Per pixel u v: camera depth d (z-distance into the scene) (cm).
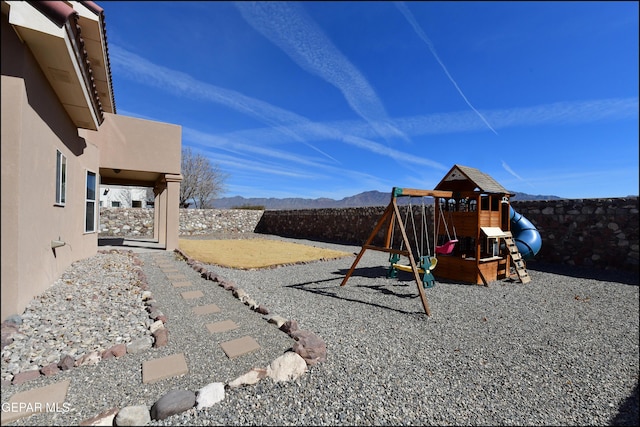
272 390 228
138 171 898
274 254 1016
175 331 323
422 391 245
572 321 425
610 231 758
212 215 1955
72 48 322
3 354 242
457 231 692
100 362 252
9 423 181
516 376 277
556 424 217
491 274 673
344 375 258
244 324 350
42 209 360
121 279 501
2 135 271
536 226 889
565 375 283
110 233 1535
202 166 2795
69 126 511
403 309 461
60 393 210
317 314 421
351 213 1502
